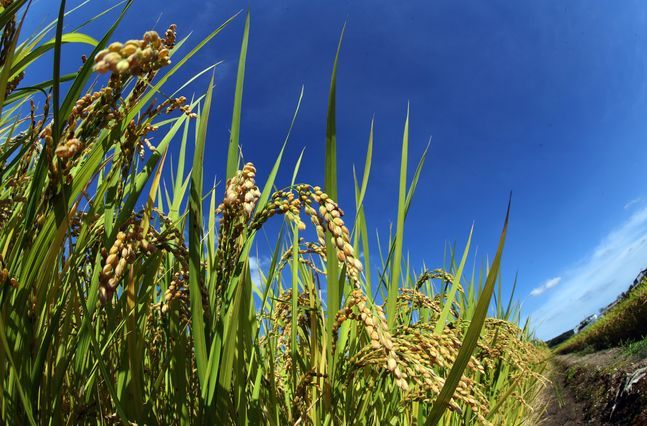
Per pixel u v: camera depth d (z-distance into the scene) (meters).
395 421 0.49
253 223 0.27
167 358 0.35
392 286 0.40
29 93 0.33
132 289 0.25
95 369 0.28
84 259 0.30
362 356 0.37
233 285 0.30
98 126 0.24
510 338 0.73
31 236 0.23
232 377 0.32
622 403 1.65
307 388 0.42
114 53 0.15
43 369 0.23
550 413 2.10
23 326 0.23
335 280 0.34
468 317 0.72
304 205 0.25
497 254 0.21
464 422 0.58
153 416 0.30
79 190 0.25
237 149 0.31
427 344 0.29
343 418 0.41
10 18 0.24
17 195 0.28
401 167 0.41
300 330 0.51
